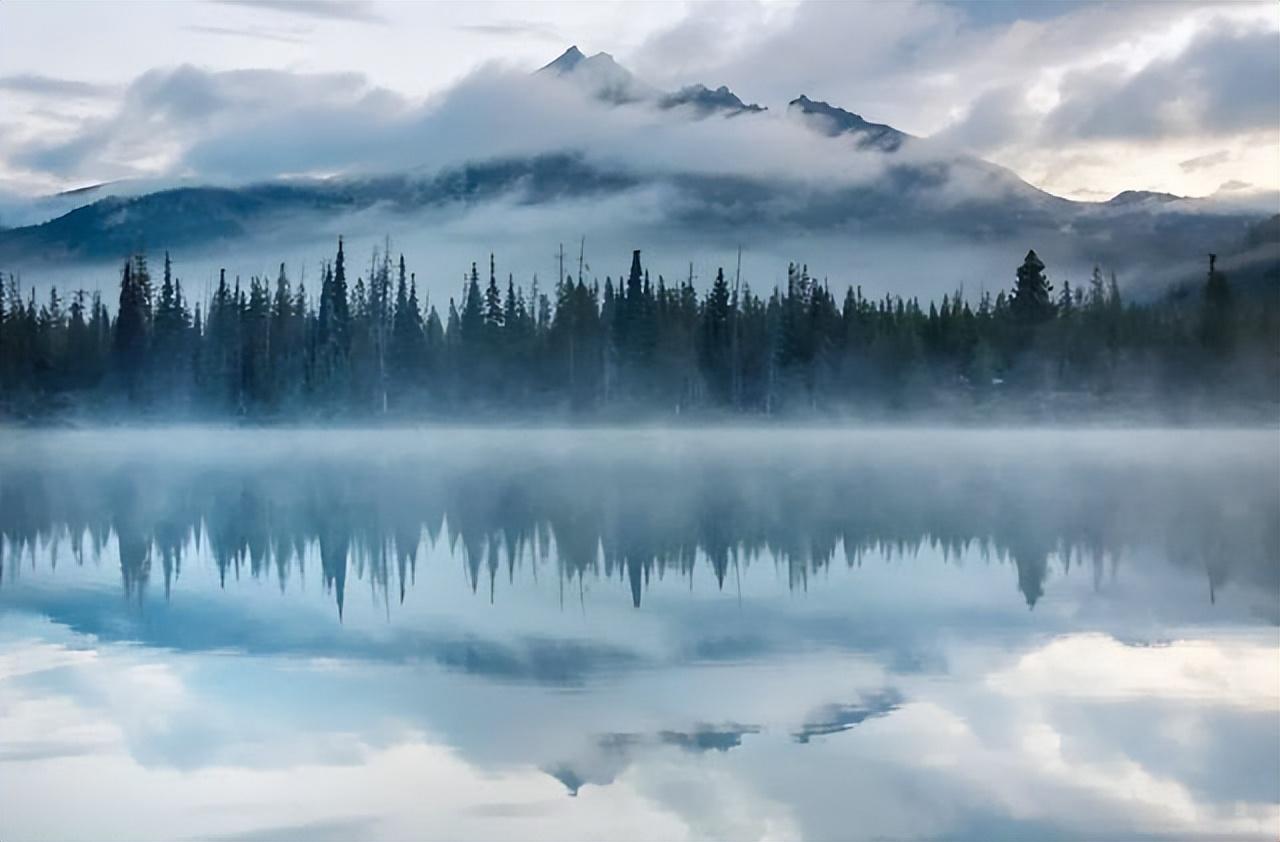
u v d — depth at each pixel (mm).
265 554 28266
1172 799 12609
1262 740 14078
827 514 35188
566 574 25172
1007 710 15203
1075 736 14242
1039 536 30172
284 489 45625
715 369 100375
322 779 13117
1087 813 12133
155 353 104062
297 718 15125
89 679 16828
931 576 24422
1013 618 20438
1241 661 17422
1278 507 36594
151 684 16531
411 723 14820
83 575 25375
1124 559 26375
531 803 12539
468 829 11914
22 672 17203
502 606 21734
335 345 103312
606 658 17922
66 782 12992
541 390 100750
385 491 44250
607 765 13523
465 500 40531
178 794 12672
